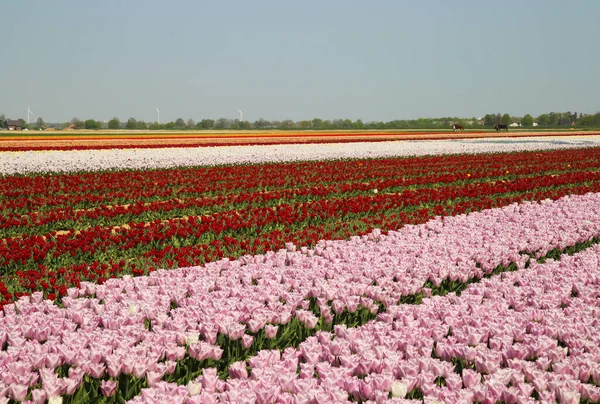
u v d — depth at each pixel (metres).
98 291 7.46
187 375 5.48
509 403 4.58
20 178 22.23
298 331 6.62
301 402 4.36
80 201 17.23
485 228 13.18
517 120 169.88
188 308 6.68
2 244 10.85
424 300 7.34
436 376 5.07
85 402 4.93
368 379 4.81
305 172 25.70
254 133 89.31
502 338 5.92
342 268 9.19
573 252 11.24
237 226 12.93
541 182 22.03
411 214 15.55
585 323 6.66
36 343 5.44
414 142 55.78
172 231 12.26
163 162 29.70
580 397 4.76
